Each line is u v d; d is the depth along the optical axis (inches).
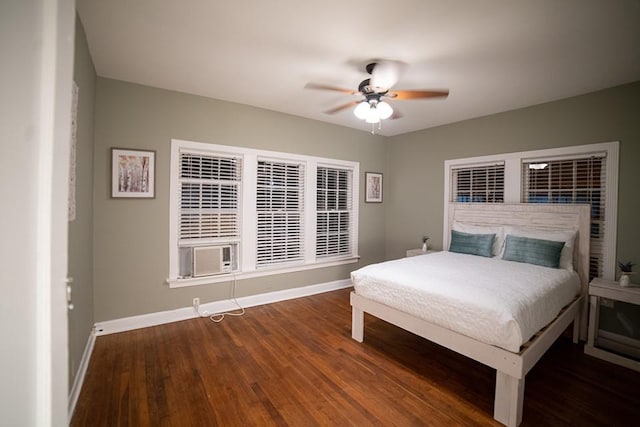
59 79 24.0
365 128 185.5
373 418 70.7
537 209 132.0
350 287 185.5
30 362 23.4
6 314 22.9
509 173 144.7
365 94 104.9
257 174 147.8
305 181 165.8
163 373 87.7
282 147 154.8
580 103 123.0
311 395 78.9
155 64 101.1
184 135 127.0
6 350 22.9
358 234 191.8
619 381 86.9
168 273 124.8
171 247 125.1
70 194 71.2
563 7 68.7
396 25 77.5
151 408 72.8
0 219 22.7
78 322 80.9
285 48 90.0
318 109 150.0
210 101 132.6
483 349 74.2
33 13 23.5
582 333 116.0
